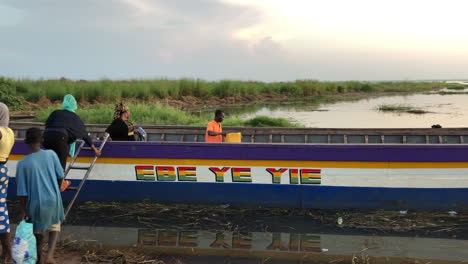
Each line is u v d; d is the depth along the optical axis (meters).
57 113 5.88
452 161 6.24
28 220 4.38
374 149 6.35
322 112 26.20
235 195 6.75
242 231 5.73
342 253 4.98
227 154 6.67
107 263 4.70
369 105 32.56
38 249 4.52
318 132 9.07
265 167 6.62
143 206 6.87
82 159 6.99
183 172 6.81
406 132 8.84
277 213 6.51
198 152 6.73
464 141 8.69
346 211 6.54
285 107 30.81
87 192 7.07
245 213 6.52
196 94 35.38
